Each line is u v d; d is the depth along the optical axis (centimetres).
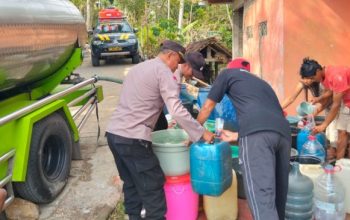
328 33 654
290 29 655
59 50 507
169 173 343
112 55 1670
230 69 320
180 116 305
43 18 454
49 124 426
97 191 452
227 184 321
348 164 372
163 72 316
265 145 287
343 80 441
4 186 365
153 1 3244
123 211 407
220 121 334
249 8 990
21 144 375
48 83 551
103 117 790
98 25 1761
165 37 2100
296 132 459
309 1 649
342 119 488
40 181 403
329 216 349
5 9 379
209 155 307
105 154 574
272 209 280
